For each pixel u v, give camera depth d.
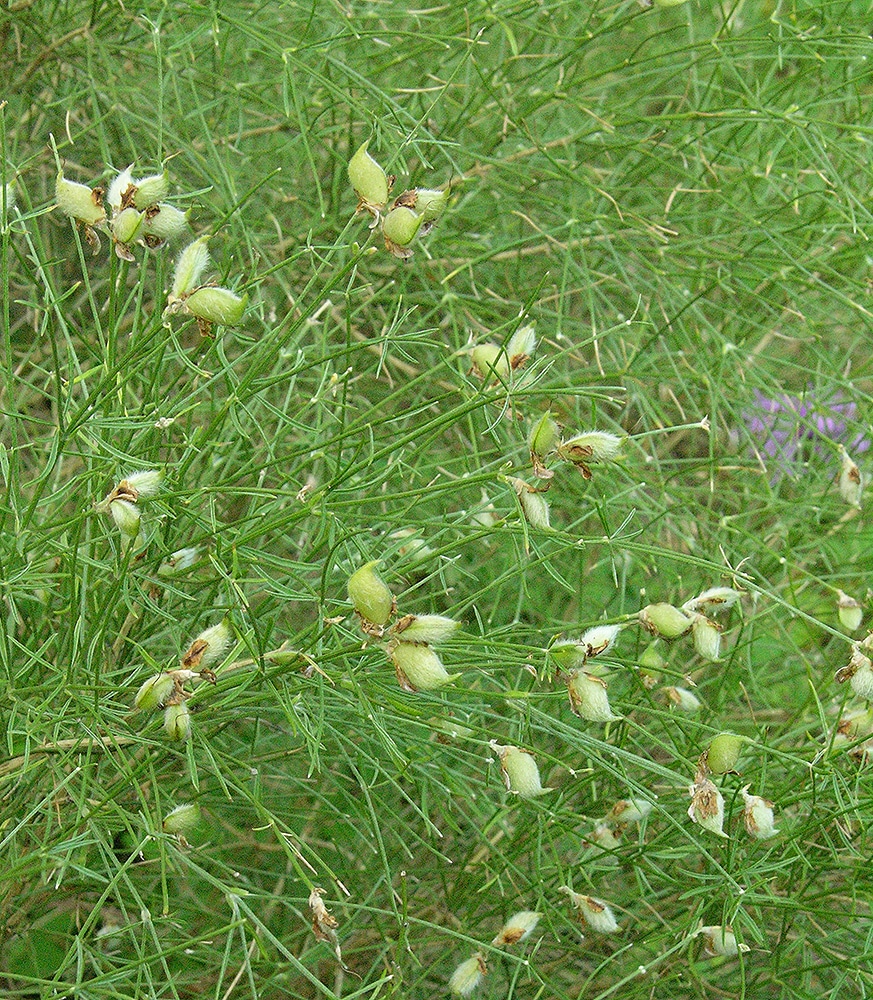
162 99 0.64
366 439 0.58
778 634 0.72
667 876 0.59
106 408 0.57
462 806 0.67
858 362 0.81
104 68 0.70
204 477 0.64
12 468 0.57
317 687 0.56
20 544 0.58
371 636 0.51
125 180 0.53
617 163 0.77
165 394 0.61
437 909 0.63
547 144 0.72
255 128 0.74
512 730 0.62
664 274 0.70
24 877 0.58
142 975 0.60
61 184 0.53
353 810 0.65
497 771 0.61
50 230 0.71
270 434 0.69
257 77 0.74
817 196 0.74
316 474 0.68
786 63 0.80
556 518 0.73
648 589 0.70
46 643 0.56
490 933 0.61
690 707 0.61
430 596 0.60
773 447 0.77
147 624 0.60
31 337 0.72
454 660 0.57
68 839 0.55
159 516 0.56
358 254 0.54
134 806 0.59
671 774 0.54
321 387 0.60
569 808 0.63
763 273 0.73
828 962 0.59
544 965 0.63
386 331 0.63
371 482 0.57
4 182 0.55
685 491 0.72
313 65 0.71
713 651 0.55
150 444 0.60
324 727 0.58
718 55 0.70
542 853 0.64
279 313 0.72
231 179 0.67
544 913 0.58
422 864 0.65
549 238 0.70
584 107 0.69
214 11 0.64
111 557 0.59
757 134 0.75
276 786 0.66
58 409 0.59
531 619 0.73
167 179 0.53
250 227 0.70
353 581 0.51
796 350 0.80
